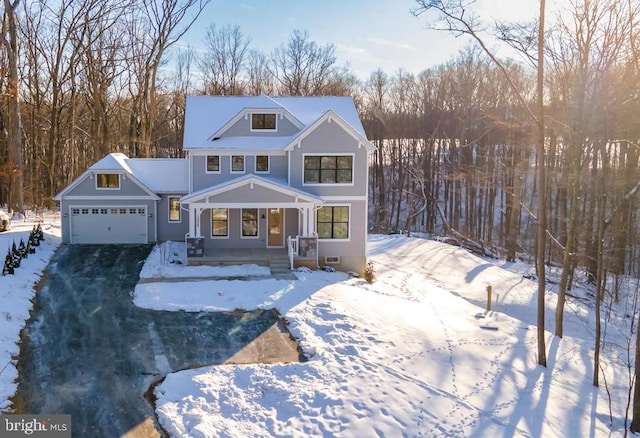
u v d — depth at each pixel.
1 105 37.94
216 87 53.25
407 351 14.90
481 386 13.50
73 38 38.25
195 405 11.84
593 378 15.59
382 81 67.25
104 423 11.09
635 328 22.45
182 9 39.09
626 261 34.41
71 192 26.70
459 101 47.84
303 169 24.91
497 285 25.77
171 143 57.03
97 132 42.53
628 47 16.78
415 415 11.88
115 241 27.19
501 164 38.88
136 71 41.38
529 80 41.25
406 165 51.06
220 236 25.48
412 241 34.19
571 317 22.42
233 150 25.27
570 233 18.56
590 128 18.52
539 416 12.54
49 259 23.69
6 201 40.44
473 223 44.81
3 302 17.06
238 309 18.14
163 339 15.59
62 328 16.14
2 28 30.97
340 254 25.25
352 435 11.11
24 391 12.24
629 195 15.97
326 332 16.06
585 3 16.69
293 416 11.73
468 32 15.86
